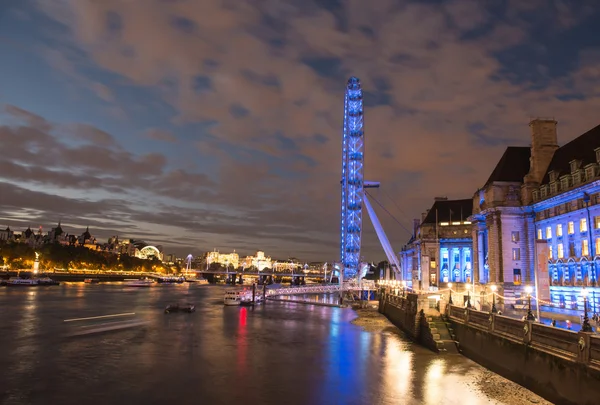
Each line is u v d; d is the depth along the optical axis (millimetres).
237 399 39500
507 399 38219
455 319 60875
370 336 75500
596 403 30656
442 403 38344
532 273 97312
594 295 76562
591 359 31781
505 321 45531
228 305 139000
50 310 110062
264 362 53719
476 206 115062
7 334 71625
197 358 55438
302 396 40531
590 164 80875
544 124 103688
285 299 162875
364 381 45344
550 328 37281
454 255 152500
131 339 68875
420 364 52031
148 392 40938
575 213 84062
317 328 86188
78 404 37562
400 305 88000
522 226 100062
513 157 110375
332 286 178625
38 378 45000
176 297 177875
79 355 55969
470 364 51438
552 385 36156
